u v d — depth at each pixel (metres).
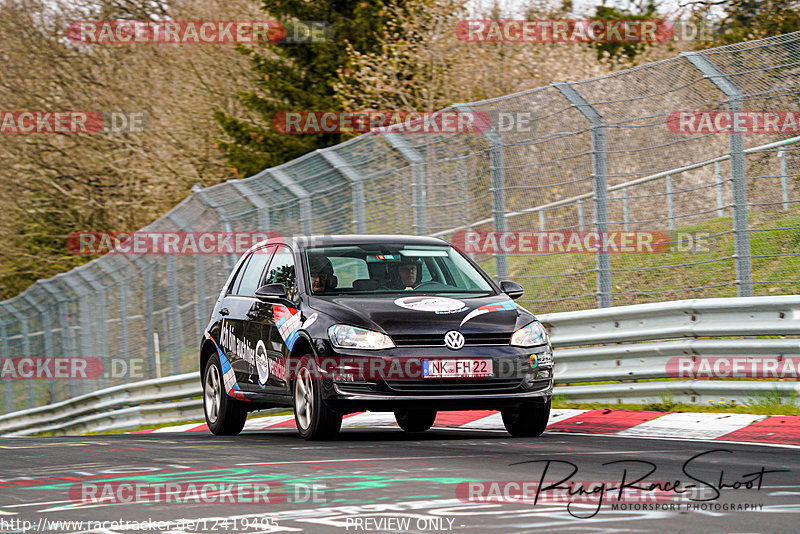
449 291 30.23
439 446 25.91
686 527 14.46
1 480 21.31
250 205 48.88
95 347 63.06
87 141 108.56
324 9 102.50
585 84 39.44
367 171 43.97
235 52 109.31
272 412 48.41
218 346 34.59
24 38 109.69
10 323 75.75
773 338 31.23
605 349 34.53
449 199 41.31
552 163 38.69
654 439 27.06
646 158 39.62
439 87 87.56
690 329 32.25
